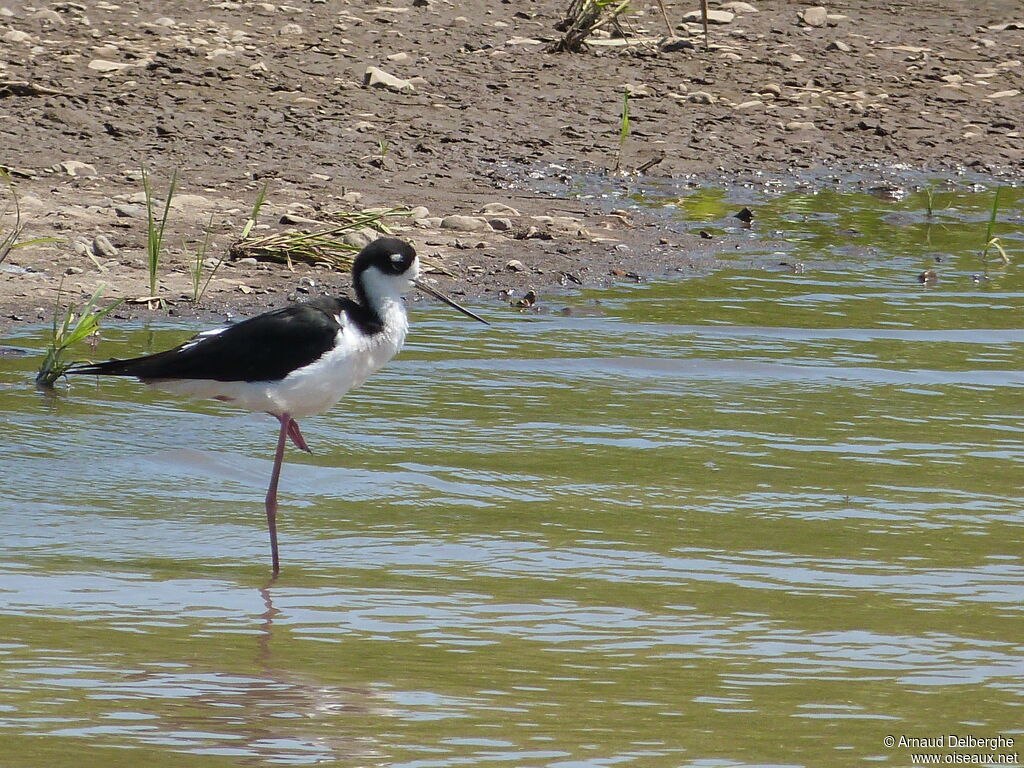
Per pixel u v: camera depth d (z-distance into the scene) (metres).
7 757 6.63
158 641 8.02
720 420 12.35
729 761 6.75
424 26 28.22
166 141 21.14
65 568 9.08
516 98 24.62
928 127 24.56
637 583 9.02
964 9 31.98
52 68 23.72
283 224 17.97
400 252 10.30
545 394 12.97
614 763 6.70
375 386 13.05
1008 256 18.31
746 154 23.06
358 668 7.73
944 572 9.26
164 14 27.61
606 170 21.91
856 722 7.18
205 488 10.65
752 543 9.73
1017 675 7.77
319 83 24.36
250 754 6.73
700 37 28.36
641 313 15.52
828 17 30.52
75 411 12.12
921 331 15.05
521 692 7.47
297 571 9.19
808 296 16.31
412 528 9.97
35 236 16.73
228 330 9.76
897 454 11.55
